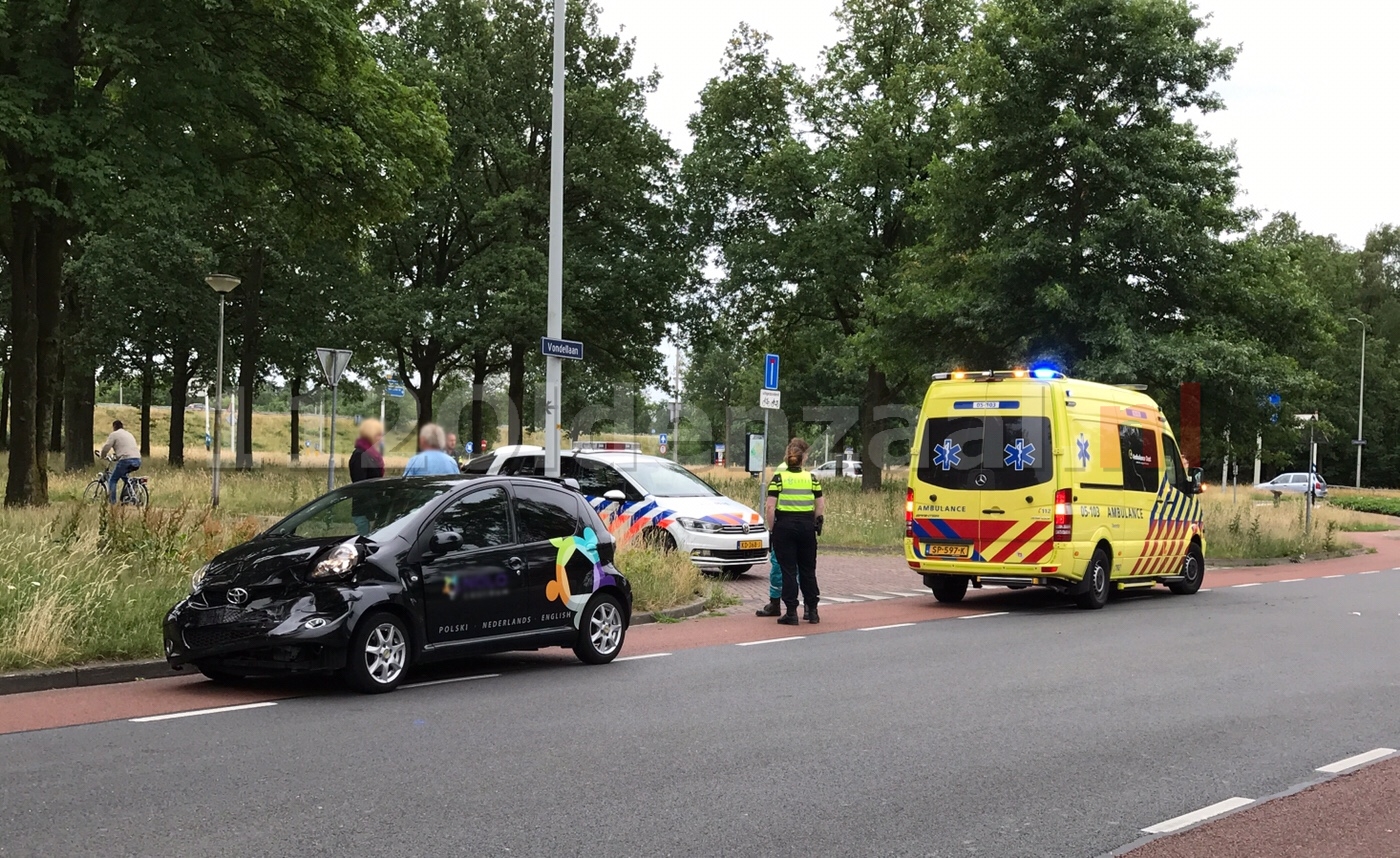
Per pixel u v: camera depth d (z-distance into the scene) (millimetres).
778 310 39562
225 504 23016
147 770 5875
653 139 40031
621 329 40156
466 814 5168
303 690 8273
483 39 39188
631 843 4797
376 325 36812
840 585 16594
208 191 19375
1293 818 5293
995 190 25203
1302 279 25844
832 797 5555
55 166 16984
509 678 8914
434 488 9102
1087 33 23547
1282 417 24109
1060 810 5395
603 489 17234
